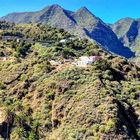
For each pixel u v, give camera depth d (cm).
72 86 11450
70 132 9700
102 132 9294
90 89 10981
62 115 10519
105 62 13500
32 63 13762
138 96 11750
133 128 10031
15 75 13225
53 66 13262
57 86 11588
